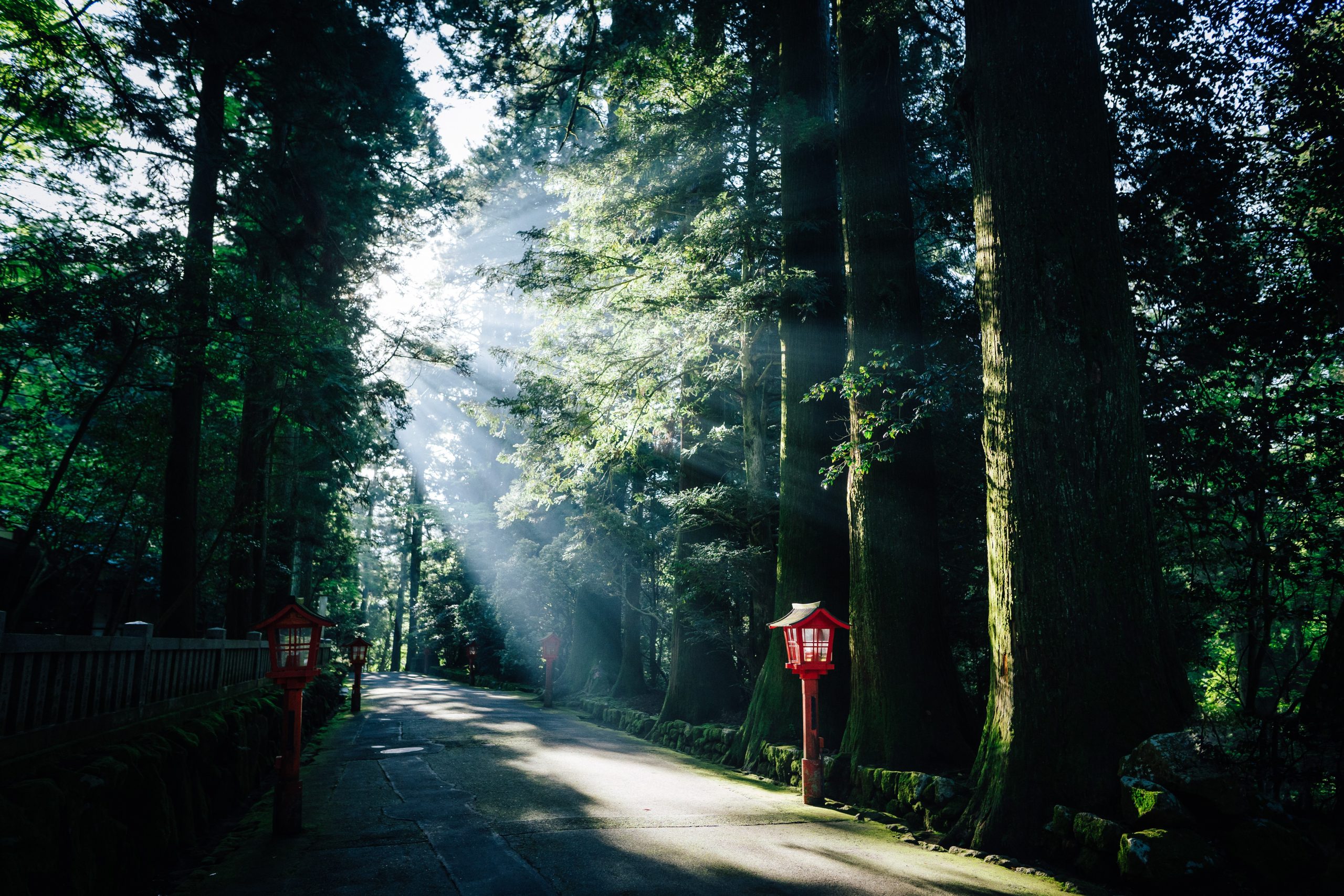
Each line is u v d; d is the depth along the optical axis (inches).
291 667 274.5
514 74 554.9
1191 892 200.7
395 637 2502.5
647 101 588.1
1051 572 259.8
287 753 272.4
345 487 934.4
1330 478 285.7
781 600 452.8
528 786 364.2
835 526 452.1
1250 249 342.0
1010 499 272.4
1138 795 220.1
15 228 353.7
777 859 234.5
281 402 559.2
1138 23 332.2
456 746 522.9
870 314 391.5
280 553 892.0
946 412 385.7
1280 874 200.4
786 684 438.3
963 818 262.7
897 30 429.7
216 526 576.1
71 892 159.2
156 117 418.9
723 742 474.3
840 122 426.6
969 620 450.0
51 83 378.0
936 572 378.0
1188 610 401.4
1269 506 343.6
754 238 460.8
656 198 518.0
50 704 188.7
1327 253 290.4
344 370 554.6
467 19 509.7
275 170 590.2
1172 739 228.8
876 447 372.5
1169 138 346.6
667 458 732.7
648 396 571.2
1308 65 296.2
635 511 816.9
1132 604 255.4
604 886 205.0
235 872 220.2
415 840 255.4
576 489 741.9
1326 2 286.2
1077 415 264.2
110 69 394.3
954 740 346.0
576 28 545.3
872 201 403.2
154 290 359.3
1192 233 360.8
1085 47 287.7
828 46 510.3
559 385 578.6
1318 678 236.5
